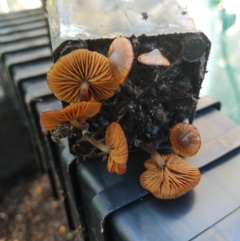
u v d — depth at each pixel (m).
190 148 0.12
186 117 0.13
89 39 0.11
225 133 0.15
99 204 0.12
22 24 0.30
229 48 0.22
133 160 0.13
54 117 0.10
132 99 0.12
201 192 0.12
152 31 0.11
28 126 0.28
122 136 0.10
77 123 0.11
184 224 0.11
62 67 0.09
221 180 0.12
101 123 0.13
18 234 0.29
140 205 0.11
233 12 0.21
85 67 0.10
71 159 0.14
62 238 0.28
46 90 0.19
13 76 0.22
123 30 0.11
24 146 0.33
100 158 0.14
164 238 0.10
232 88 0.24
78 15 0.12
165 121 0.13
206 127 0.15
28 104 0.19
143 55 0.10
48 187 0.33
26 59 0.23
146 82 0.12
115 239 0.12
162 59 0.10
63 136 0.11
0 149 0.32
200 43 0.11
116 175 0.13
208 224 0.11
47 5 0.16
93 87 0.11
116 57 0.10
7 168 0.33
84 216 0.16
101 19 0.12
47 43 0.26
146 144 0.13
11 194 0.33
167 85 0.12
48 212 0.30
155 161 0.12
